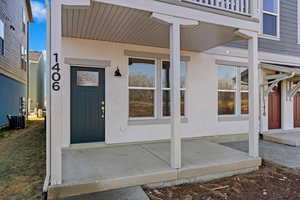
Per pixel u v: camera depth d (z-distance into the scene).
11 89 11.04
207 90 6.78
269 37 7.90
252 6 4.64
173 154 3.79
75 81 5.36
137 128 5.85
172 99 3.83
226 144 6.60
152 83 6.13
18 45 12.59
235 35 4.92
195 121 6.59
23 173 4.11
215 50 6.89
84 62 5.32
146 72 6.06
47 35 3.41
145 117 6.03
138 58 5.96
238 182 3.87
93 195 3.11
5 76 9.98
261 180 3.96
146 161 4.19
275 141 7.10
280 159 5.12
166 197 3.26
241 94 7.41
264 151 5.87
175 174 3.70
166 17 3.77
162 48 6.13
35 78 19.17
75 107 5.37
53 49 3.10
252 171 4.40
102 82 5.61
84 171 3.60
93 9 3.58
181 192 3.44
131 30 4.63
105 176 3.38
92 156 4.54
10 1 10.68
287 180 3.97
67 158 4.38
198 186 3.69
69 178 3.28
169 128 6.20
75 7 3.23
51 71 3.10
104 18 3.97
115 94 5.65
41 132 8.83
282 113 8.34
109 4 3.40
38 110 17.81
